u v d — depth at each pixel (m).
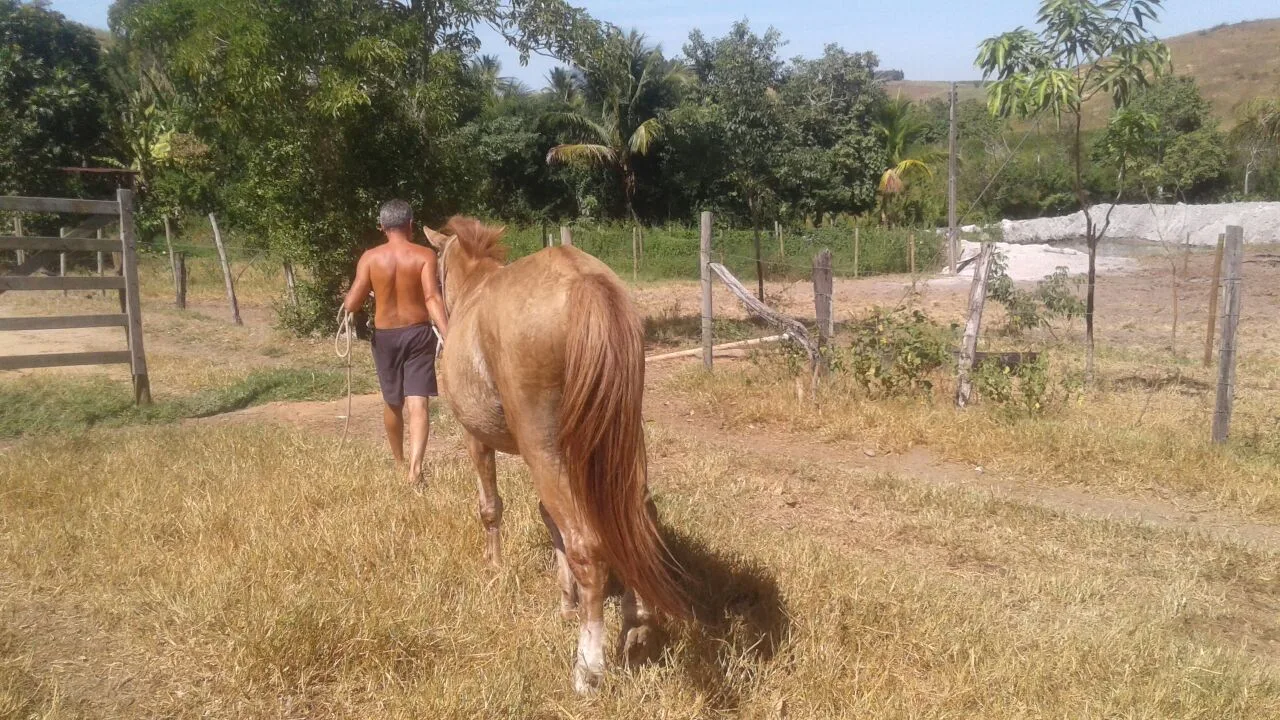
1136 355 12.19
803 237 28.03
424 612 4.16
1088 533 5.75
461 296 4.67
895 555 5.39
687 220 36.06
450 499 5.62
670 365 11.59
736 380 9.81
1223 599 4.89
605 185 37.38
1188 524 6.17
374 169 13.48
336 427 8.30
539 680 3.77
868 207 36.62
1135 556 5.47
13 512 5.48
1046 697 3.74
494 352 3.71
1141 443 7.42
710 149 34.41
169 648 4.02
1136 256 27.64
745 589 4.63
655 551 3.45
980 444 7.60
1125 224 36.47
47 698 3.66
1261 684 3.88
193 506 5.40
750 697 3.67
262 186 13.66
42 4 31.12
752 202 25.86
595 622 3.61
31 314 15.97
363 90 12.27
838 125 35.34
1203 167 37.62
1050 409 8.62
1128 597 4.82
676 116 34.81
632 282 24.34
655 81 36.41
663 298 20.39
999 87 8.79
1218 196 38.91
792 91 25.00
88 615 4.37
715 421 8.77
